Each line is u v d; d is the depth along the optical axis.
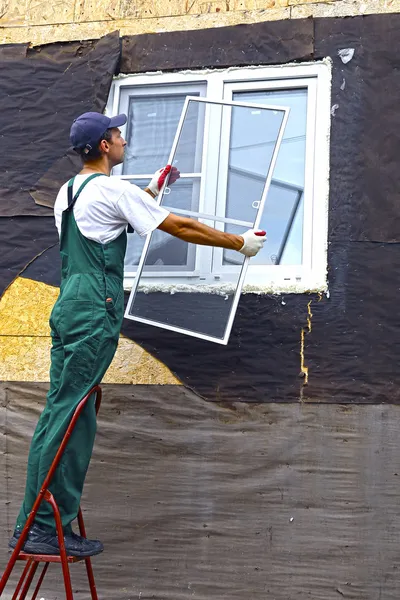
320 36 4.16
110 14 4.44
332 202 3.97
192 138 4.09
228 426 3.84
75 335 3.22
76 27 4.45
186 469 3.84
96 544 3.19
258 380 3.85
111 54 4.34
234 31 4.27
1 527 3.96
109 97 4.36
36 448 3.27
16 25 4.52
